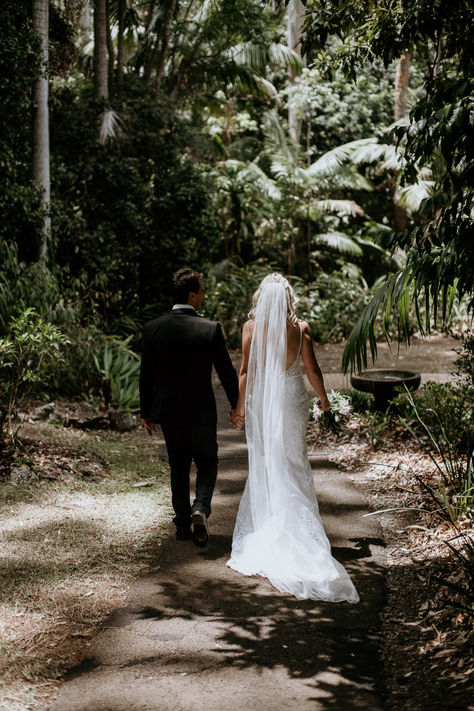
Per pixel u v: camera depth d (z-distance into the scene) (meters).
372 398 7.64
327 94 17.55
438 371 10.78
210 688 2.79
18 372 5.76
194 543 4.06
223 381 4.10
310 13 5.36
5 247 8.87
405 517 4.70
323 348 13.87
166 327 4.08
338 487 5.41
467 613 3.14
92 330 8.85
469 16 4.75
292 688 2.79
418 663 2.93
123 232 11.62
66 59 11.12
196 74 15.20
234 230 16.23
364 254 17.83
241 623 3.34
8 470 5.30
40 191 9.57
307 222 17.03
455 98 3.71
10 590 3.61
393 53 5.06
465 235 3.90
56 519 4.62
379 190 19.58
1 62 8.52
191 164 12.45
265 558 3.90
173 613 3.44
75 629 3.27
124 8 12.70
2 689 2.75
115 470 5.87
